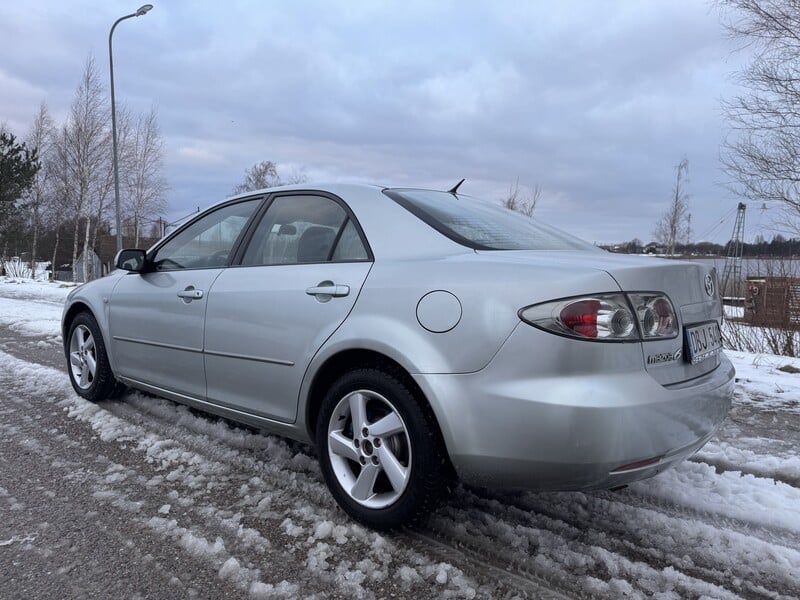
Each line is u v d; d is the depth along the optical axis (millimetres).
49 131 41688
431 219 2777
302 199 3225
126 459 3400
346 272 2736
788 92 9516
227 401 3258
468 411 2227
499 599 2109
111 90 22578
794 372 6082
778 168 9508
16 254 42594
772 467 3355
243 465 3287
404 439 2479
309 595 2121
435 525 2627
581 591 2162
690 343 2391
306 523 2645
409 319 2416
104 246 43031
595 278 2146
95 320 4422
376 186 3086
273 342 2926
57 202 39500
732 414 4469
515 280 2234
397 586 2184
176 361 3594
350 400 2637
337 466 2703
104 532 2555
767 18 9719
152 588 2158
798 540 2562
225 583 2191
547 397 2072
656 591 2172
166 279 3766
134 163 39750
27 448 3578
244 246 3367
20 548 2422
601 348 2084
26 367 5773
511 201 25234
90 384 4531
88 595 2115
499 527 2611
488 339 2203
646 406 2100
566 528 2625
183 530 2564
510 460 2164
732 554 2430
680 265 2451
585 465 2059
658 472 2309
